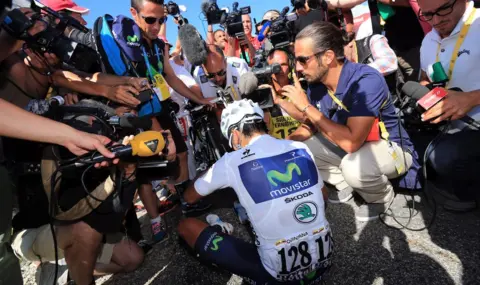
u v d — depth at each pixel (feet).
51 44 5.95
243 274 6.29
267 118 9.82
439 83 7.16
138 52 8.36
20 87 6.46
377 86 7.39
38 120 4.70
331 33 7.52
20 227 6.28
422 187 8.38
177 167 9.23
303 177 5.70
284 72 9.66
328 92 8.26
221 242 6.57
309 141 9.42
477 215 7.54
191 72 11.87
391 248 7.04
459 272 6.09
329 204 9.16
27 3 6.26
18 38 5.54
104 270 7.64
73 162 5.33
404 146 8.37
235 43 14.64
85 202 5.98
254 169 5.64
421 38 11.55
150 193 8.63
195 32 9.36
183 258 7.98
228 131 6.36
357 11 12.38
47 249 6.57
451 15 7.13
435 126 7.97
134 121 5.94
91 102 6.52
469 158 7.23
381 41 9.96
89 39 7.73
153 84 8.64
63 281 7.64
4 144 5.71
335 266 6.86
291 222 5.51
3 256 4.33
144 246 8.48
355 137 7.52
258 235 5.73
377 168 7.76
